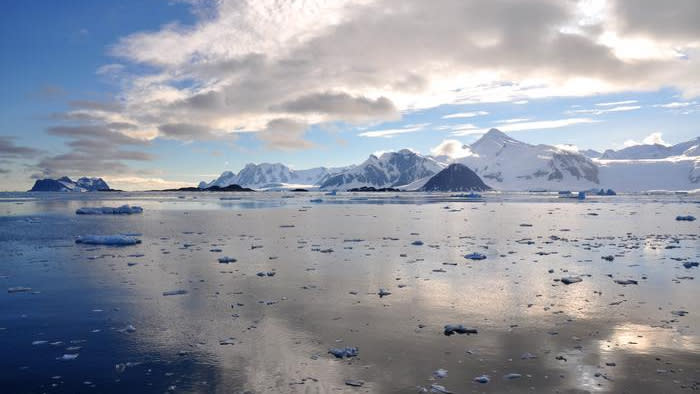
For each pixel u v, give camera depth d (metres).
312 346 15.91
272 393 12.59
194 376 13.66
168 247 39.25
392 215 81.62
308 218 74.31
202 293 22.91
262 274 27.02
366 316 19.08
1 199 181.62
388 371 13.91
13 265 30.59
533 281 25.17
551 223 62.66
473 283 24.72
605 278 25.80
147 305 20.83
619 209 100.88
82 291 23.41
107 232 52.03
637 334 16.78
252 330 17.52
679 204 129.25
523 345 15.85
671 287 23.59
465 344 15.97
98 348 15.84
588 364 14.26
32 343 16.34
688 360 14.45
